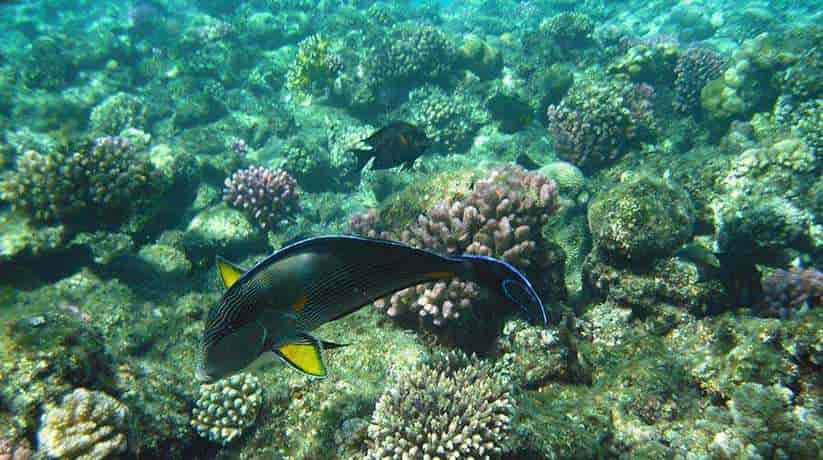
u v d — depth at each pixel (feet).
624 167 5.45
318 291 1.03
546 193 3.46
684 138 6.14
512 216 3.29
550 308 3.39
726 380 2.63
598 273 3.53
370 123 6.95
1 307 3.44
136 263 4.10
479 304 3.17
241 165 6.06
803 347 2.49
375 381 2.91
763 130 5.41
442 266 0.92
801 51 5.55
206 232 4.65
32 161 3.79
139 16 11.46
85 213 3.91
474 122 6.48
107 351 2.64
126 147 4.17
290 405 2.80
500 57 7.79
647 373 2.71
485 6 14.42
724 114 5.92
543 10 13.39
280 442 2.69
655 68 6.98
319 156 6.02
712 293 3.25
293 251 1.02
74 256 3.89
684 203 3.44
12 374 2.23
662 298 3.31
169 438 2.57
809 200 4.03
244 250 4.80
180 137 6.83
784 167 4.23
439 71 6.95
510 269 0.82
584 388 2.85
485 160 6.00
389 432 2.43
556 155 5.92
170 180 4.80
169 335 3.46
